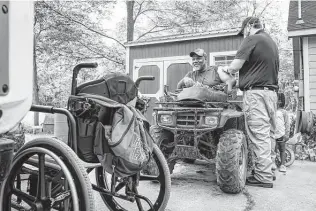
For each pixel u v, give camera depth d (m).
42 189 1.85
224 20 16.44
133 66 8.90
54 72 16.50
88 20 14.92
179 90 4.33
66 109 1.97
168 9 16.23
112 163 2.01
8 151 1.57
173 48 8.32
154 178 2.53
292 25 7.11
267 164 3.66
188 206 2.92
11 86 1.39
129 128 1.94
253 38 3.66
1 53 1.34
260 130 3.66
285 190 3.51
